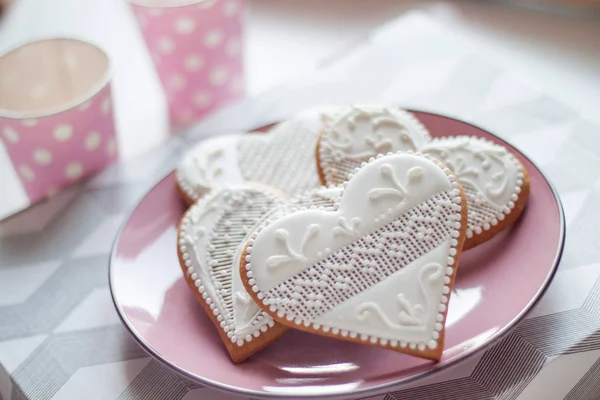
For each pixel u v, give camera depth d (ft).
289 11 2.73
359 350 1.64
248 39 2.59
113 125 2.10
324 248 1.63
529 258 1.70
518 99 2.11
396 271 1.60
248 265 1.64
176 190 1.92
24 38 2.68
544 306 1.70
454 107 2.11
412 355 1.58
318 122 1.95
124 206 1.98
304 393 1.54
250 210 1.78
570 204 1.85
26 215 1.99
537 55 2.33
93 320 1.80
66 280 1.87
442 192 1.64
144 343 1.65
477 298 1.68
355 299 1.60
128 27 2.72
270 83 2.41
